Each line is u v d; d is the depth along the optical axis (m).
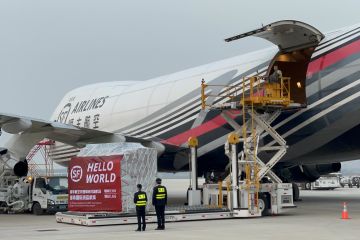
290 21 20.16
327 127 21.44
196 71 27.72
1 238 15.16
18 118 22.09
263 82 22.27
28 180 25.22
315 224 17.67
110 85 34.44
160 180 17.00
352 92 20.50
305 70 22.00
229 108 21.92
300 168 30.64
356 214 21.30
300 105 21.58
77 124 34.84
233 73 25.00
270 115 22.20
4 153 25.70
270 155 23.98
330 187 50.69
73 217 19.16
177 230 16.50
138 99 30.33
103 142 25.78
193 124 26.41
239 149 23.22
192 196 22.14
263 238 14.27
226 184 21.23
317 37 21.23
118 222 18.44
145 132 29.20
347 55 20.81
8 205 24.95
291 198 21.50
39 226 18.58
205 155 26.03
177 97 27.59
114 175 18.91
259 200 20.95
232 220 19.58
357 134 21.34
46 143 36.47
